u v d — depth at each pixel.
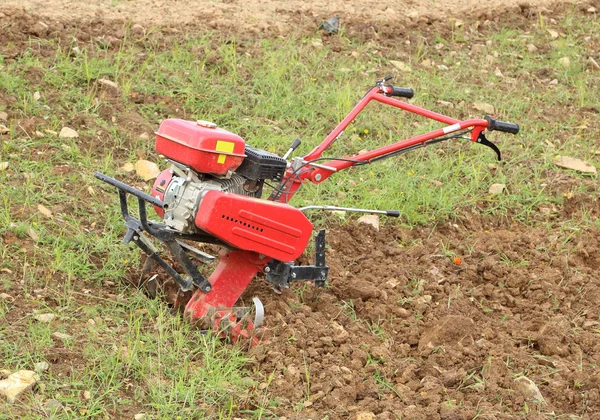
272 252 6.03
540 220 8.67
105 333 5.84
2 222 6.77
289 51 10.62
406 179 8.78
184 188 5.97
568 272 7.62
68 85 9.05
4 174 7.46
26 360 5.34
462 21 12.64
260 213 5.88
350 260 7.58
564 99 11.08
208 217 5.73
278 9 11.98
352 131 9.52
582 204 8.91
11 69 8.98
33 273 6.32
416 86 10.68
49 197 7.36
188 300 6.54
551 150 9.85
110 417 5.04
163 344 5.80
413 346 6.45
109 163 8.08
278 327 6.20
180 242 6.55
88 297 6.27
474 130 7.09
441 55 11.70
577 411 5.64
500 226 8.61
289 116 9.60
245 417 5.29
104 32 10.24
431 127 9.84
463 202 8.66
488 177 9.19
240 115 9.43
